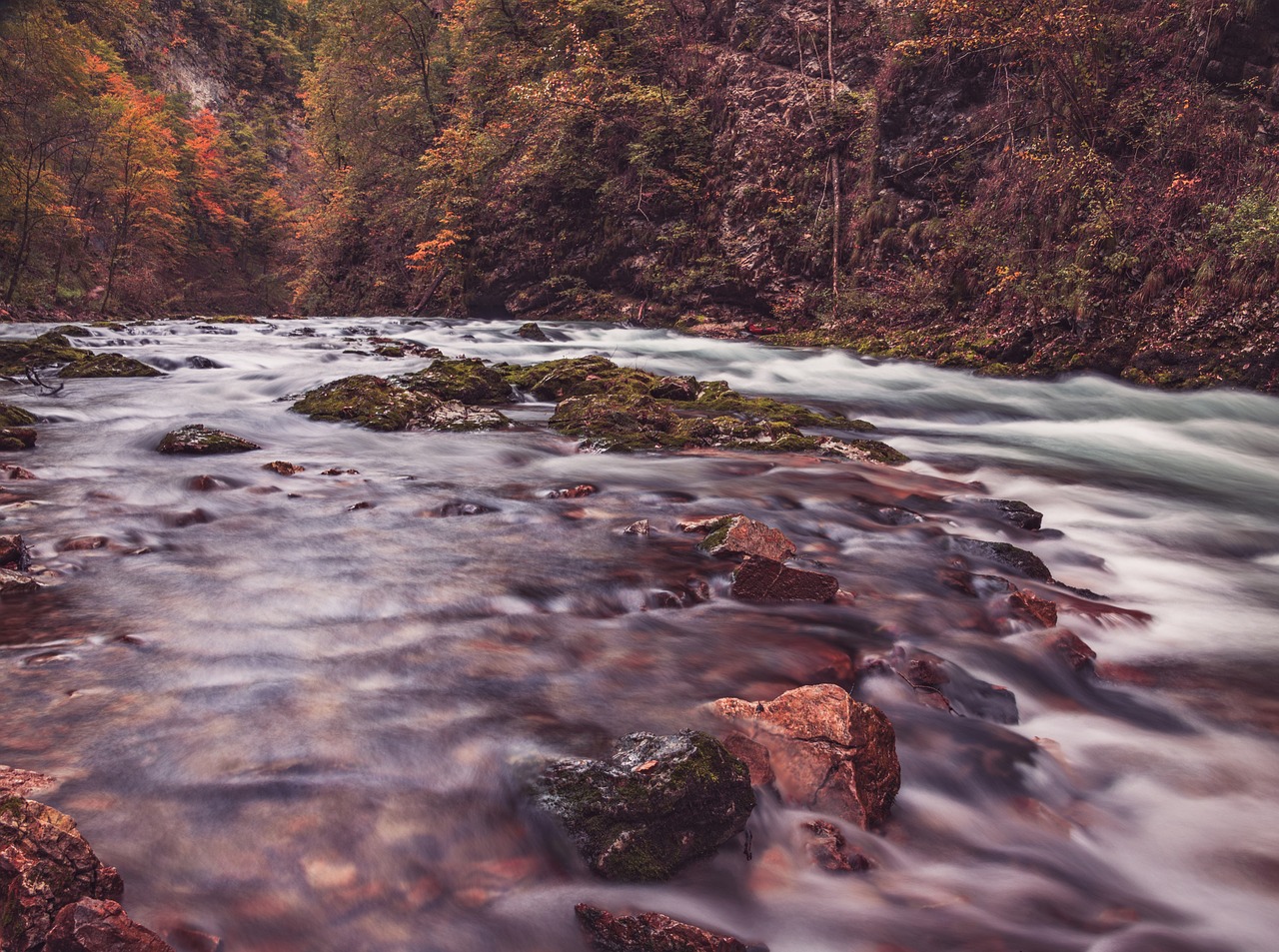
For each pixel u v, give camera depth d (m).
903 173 21.34
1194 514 7.71
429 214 32.56
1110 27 18.03
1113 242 16.00
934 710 3.72
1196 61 17.11
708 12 28.08
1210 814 3.30
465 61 34.16
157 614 4.01
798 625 4.36
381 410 9.40
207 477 6.48
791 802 2.98
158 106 58.25
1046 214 17.38
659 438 8.96
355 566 4.81
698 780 2.70
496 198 30.31
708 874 2.67
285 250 51.22
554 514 6.11
